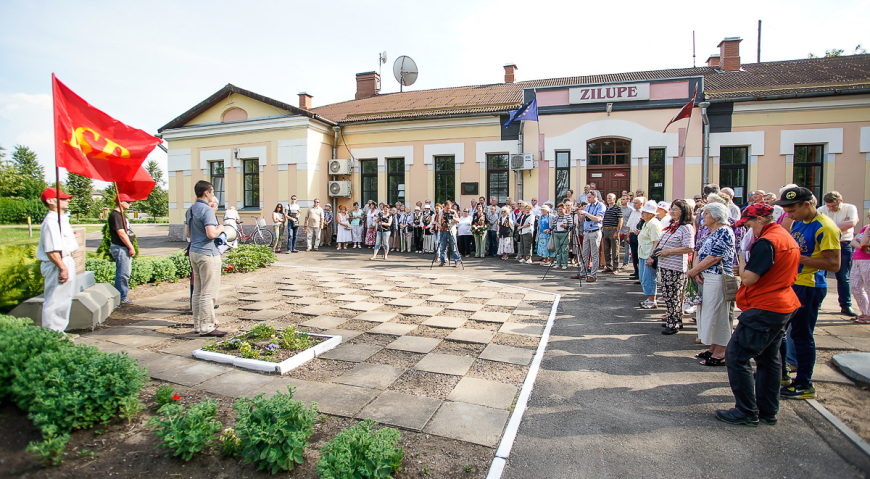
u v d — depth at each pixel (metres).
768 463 3.21
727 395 4.28
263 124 17.86
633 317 6.98
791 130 14.09
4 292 6.42
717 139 14.55
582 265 10.13
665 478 3.04
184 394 4.17
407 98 21.02
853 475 3.06
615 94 14.96
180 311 7.27
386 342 5.73
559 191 15.90
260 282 9.97
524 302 7.96
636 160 14.97
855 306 7.58
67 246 5.68
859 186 13.76
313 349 5.15
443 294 8.67
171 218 19.97
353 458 2.90
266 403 3.29
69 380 3.50
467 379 4.57
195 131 19.14
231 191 18.77
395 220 16.12
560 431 3.62
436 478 3.01
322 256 14.83
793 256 3.70
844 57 18.39
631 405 4.07
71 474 3.06
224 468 3.17
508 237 13.84
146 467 3.17
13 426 3.42
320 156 18.06
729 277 4.96
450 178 17.36
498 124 16.47
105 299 6.71
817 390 4.41
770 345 3.75
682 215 6.05
